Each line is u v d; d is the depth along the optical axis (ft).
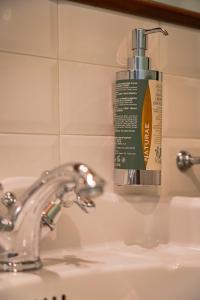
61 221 1.97
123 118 2.12
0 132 1.88
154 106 2.13
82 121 2.12
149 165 2.11
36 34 1.99
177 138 2.50
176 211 2.24
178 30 2.52
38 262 1.69
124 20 2.28
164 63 2.45
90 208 1.71
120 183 2.13
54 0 2.05
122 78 2.13
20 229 1.64
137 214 2.19
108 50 2.22
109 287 1.72
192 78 2.57
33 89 1.98
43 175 1.62
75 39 2.11
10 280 1.53
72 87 2.10
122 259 1.90
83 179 1.38
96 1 2.17
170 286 1.84
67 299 1.62
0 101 1.89
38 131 1.98
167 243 2.25
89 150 2.14
